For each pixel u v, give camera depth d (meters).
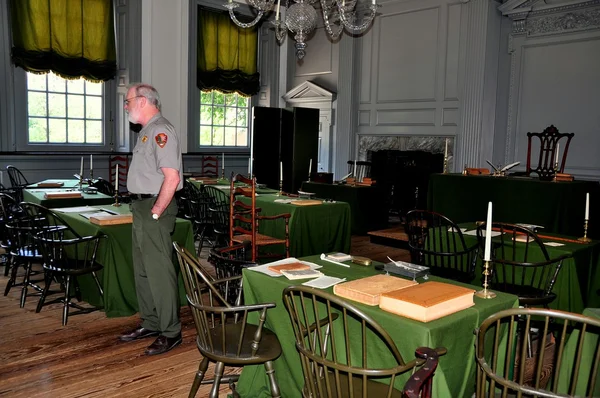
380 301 1.92
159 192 2.99
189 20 8.87
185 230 3.71
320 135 10.10
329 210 5.00
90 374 2.84
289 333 2.28
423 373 1.44
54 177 7.62
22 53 7.18
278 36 6.42
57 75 7.57
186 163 9.15
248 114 10.41
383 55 9.11
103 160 8.04
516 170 7.89
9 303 4.02
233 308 2.07
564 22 7.25
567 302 3.10
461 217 5.82
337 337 2.10
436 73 8.37
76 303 4.07
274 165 9.11
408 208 8.27
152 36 8.34
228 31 9.59
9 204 4.95
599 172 7.05
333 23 9.71
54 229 3.50
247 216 5.03
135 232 3.12
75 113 7.95
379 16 9.10
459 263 3.72
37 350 3.14
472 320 1.89
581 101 7.18
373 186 7.13
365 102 9.45
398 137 8.98
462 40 7.99
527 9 7.46
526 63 7.71
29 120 7.50
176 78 8.78
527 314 1.58
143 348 3.21
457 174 6.05
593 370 1.59
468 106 7.88
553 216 5.05
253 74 10.09
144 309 3.32
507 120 7.98
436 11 8.30
